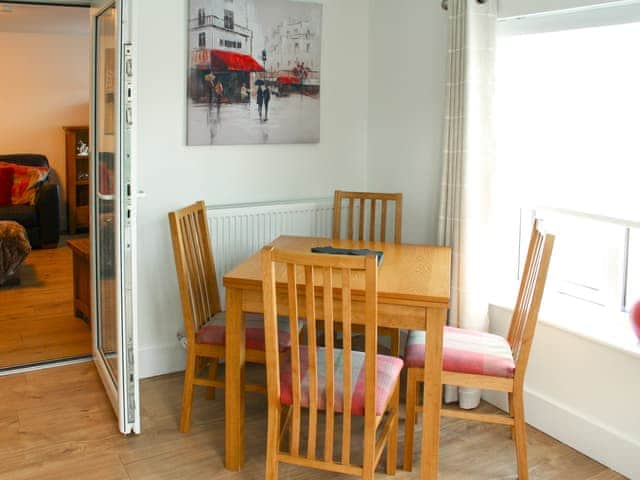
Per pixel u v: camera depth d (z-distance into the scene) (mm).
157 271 3598
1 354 3850
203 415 3172
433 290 2457
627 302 2924
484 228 3211
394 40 3865
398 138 3904
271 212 3799
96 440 2912
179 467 2719
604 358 2744
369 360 2223
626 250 2891
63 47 7344
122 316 2852
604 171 2902
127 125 2715
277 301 2553
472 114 3137
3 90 7152
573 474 2707
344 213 4066
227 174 3736
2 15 5836
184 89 3523
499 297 3314
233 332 2639
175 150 3553
